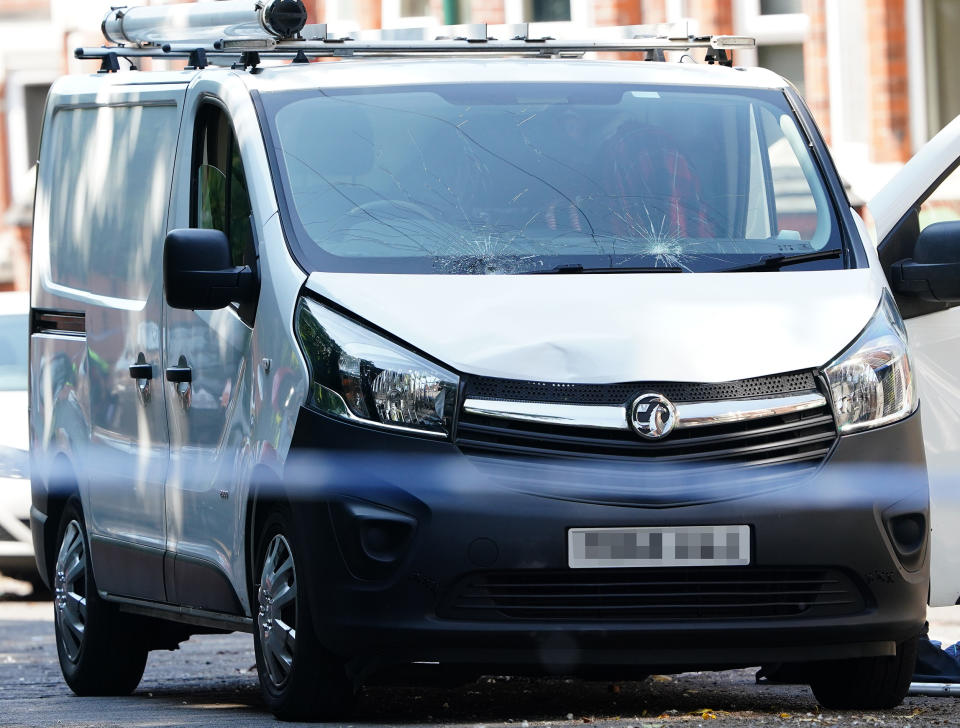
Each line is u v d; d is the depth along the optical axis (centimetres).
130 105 2802
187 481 2495
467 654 2102
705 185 2414
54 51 9244
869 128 6662
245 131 2416
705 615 2123
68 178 2998
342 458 2119
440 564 2083
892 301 2311
